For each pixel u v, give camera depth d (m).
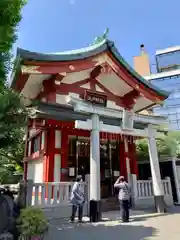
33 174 11.14
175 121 25.66
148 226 6.51
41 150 9.98
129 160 12.13
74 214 7.22
